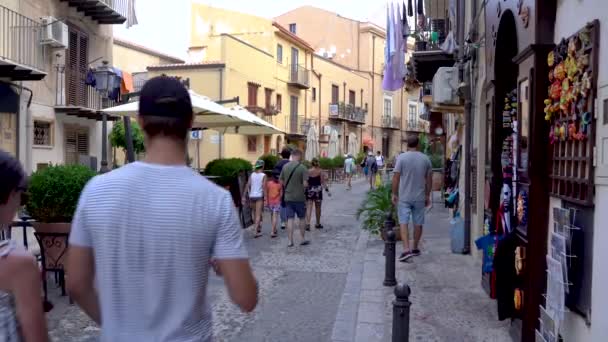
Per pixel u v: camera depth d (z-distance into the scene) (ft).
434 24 49.55
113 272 6.20
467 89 29.99
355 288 24.08
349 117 149.48
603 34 11.35
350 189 93.66
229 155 94.73
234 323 19.30
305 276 26.84
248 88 101.14
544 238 14.83
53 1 52.54
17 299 6.50
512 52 22.08
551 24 14.75
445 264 27.50
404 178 28.48
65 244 20.89
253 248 34.78
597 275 11.59
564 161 13.55
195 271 6.26
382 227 35.29
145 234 6.17
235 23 116.88
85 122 59.26
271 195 39.29
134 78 93.45
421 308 20.04
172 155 6.57
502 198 19.35
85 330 18.11
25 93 48.01
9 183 6.89
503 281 17.16
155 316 6.14
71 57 55.98
